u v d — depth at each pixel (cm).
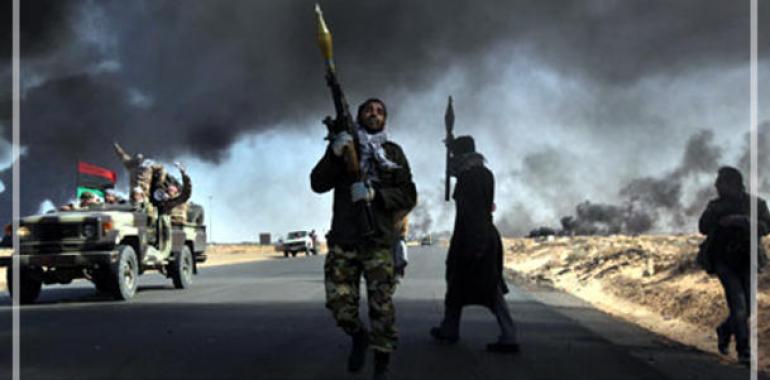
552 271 1820
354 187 446
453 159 611
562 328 726
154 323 798
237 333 707
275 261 3459
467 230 587
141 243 1216
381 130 478
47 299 1225
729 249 585
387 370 466
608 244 2553
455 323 630
